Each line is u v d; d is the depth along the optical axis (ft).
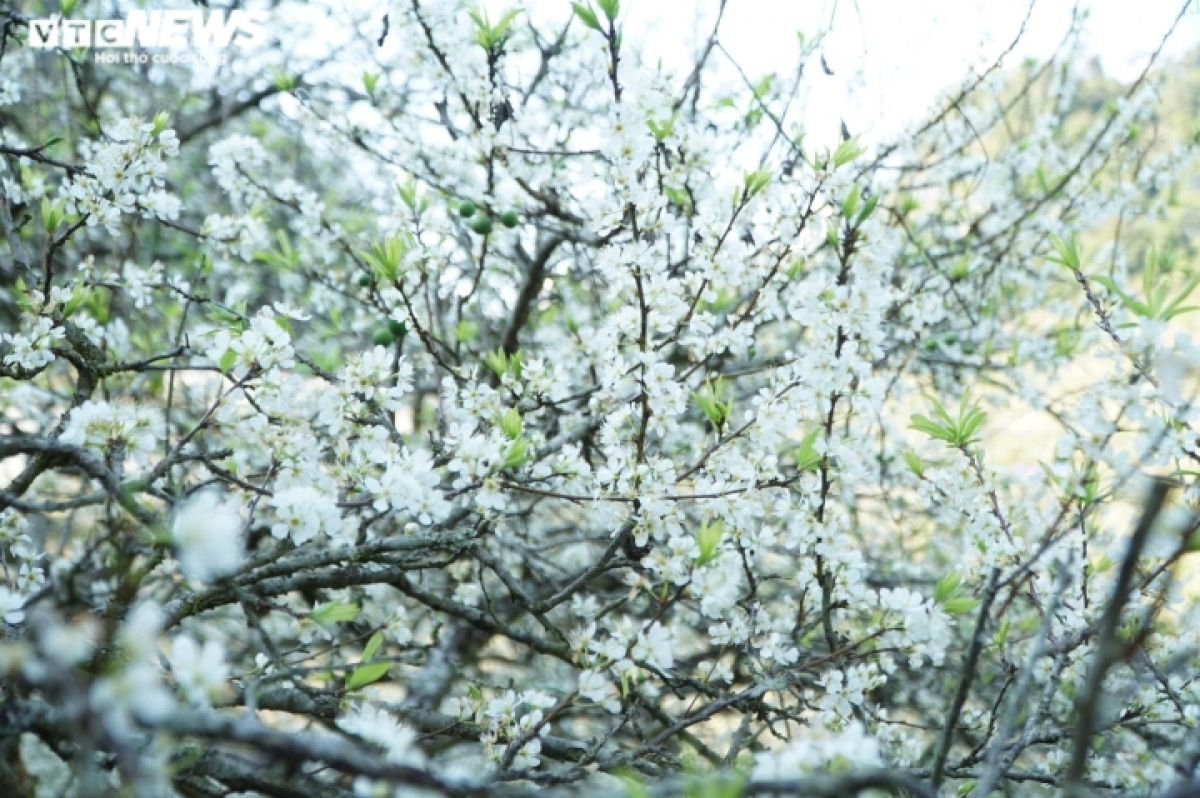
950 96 15.70
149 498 8.97
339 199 18.76
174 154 9.70
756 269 11.33
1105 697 8.44
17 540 8.20
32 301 9.04
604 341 9.39
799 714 9.51
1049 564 8.41
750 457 8.94
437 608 10.38
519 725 7.60
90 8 16.33
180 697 5.08
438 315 14.35
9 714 5.05
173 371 9.66
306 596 13.05
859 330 8.77
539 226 13.41
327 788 6.35
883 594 8.31
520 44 14.85
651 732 11.62
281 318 9.34
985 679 15.07
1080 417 8.22
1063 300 18.65
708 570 8.13
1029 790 12.35
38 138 15.40
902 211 16.19
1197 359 7.56
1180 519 6.34
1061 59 17.78
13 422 13.66
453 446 8.98
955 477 9.59
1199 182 18.33
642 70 11.09
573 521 18.22
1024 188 18.61
